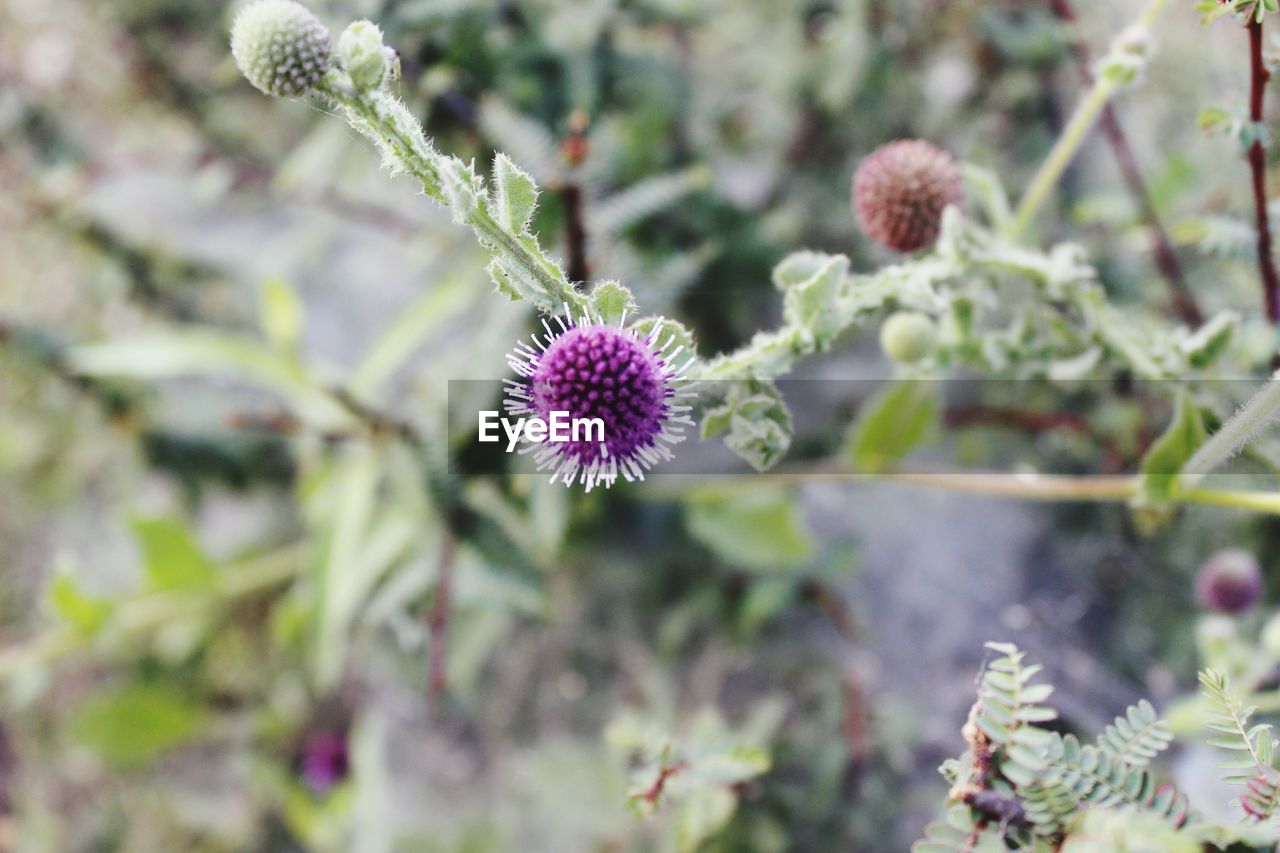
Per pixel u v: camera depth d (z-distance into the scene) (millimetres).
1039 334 270
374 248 591
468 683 452
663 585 458
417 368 539
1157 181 363
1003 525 474
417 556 399
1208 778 290
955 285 268
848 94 436
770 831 343
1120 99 419
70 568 422
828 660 449
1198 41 417
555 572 444
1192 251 371
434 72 339
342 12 324
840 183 471
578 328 230
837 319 238
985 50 439
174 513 576
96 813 566
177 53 532
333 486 439
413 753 519
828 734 388
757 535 418
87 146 547
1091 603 444
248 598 530
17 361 479
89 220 496
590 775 389
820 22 463
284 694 545
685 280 360
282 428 403
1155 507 271
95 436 522
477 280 404
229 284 544
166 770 573
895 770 398
